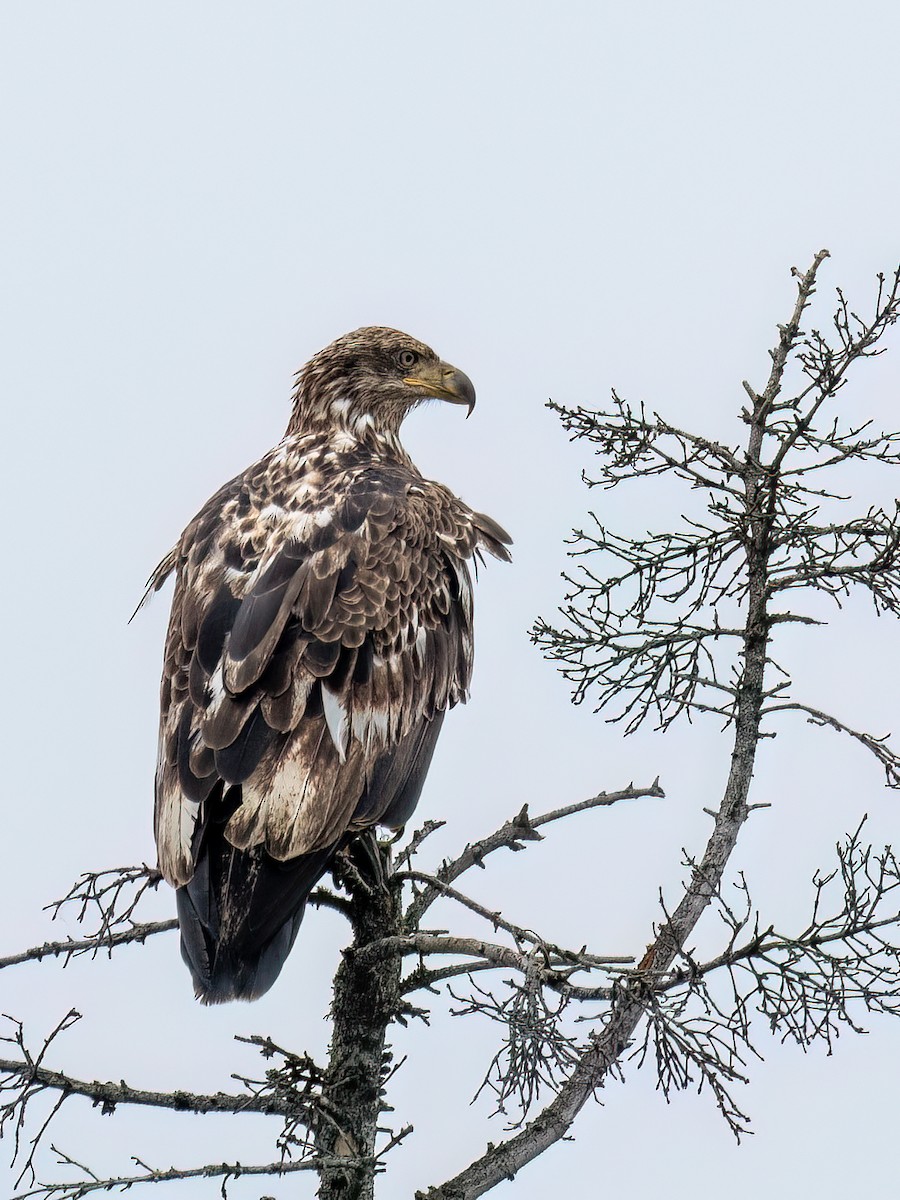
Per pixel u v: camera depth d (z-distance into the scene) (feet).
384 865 40.55
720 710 33.83
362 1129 34.42
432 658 43.88
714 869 32.09
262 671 39.34
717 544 35.09
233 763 37.99
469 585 46.62
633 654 34.78
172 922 36.73
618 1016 29.17
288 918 36.45
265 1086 33.35
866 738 32.78
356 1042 34.88
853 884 30.66
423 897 37.09
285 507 44.86
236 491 47.32
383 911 35.91
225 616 41.22
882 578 33.06
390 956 34.71
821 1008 30.19
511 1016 27.76
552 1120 33.37
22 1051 31.76
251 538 43.62
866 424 34.32
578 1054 29.07
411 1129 33.99
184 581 44.14
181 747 38.91
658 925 31.17
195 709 39.52
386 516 44.57
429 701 43.57
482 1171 32.99
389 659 42.11
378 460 50.37
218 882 36.83
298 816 37.37
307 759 38.45
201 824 37.45
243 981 35.32
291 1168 32.14
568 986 29.43
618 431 35.32
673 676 34.40
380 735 40.98
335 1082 34.45
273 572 41.83
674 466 35.19
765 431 34.71
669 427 35.22
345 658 40.83
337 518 43.96
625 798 35.94
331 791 38.37
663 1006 28.53
